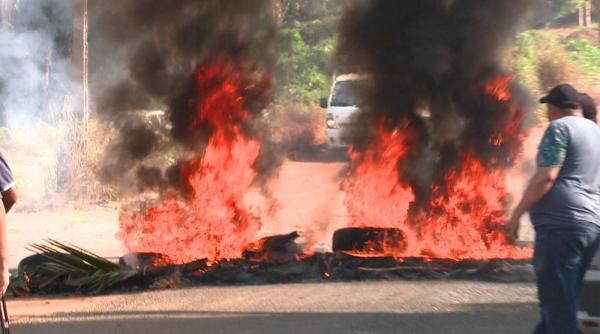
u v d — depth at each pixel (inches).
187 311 691.4
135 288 792.9
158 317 674.2
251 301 724.0
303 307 697.0
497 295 728.3
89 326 648.4
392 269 815.1
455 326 628.4
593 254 518.0
